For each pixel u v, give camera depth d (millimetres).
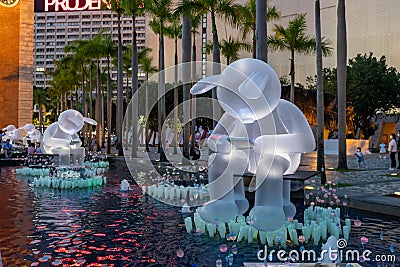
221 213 6691
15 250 6363
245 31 25750
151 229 7746
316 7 18562
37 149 27047
